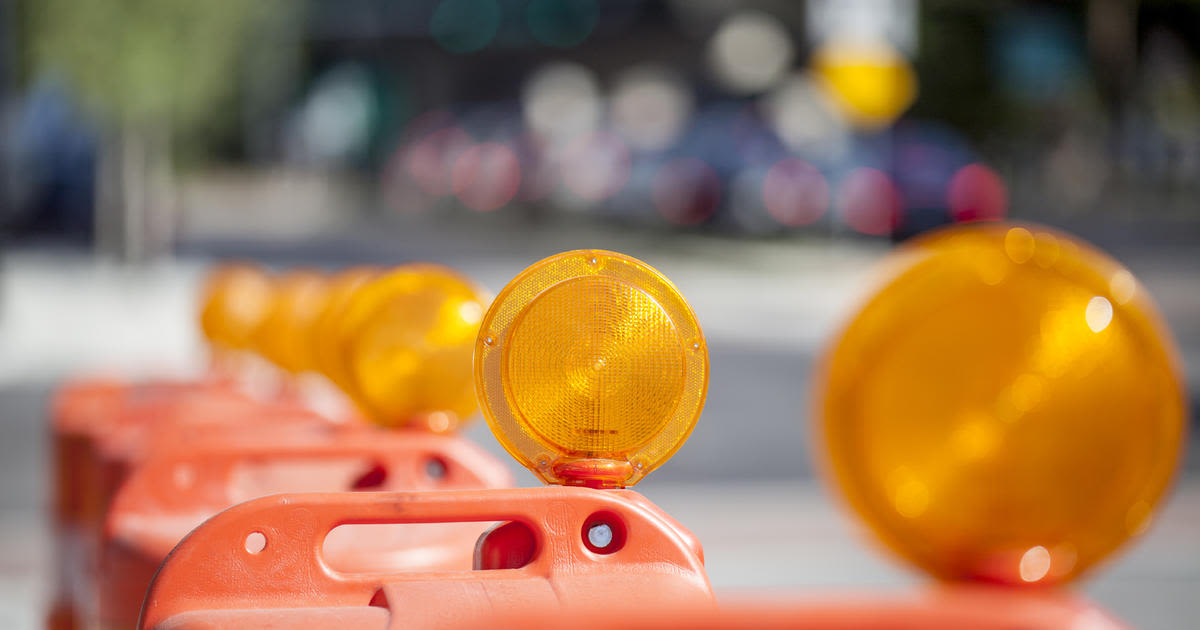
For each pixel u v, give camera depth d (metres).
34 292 25.30
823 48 23.02
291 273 6.55
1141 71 55.16
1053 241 1.90
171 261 34.00
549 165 51.12
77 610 4.80
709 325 25.52
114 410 5.35
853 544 10.74
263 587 2.59
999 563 1.89
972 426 1.86
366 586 2.61
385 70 75.06
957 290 1.86
